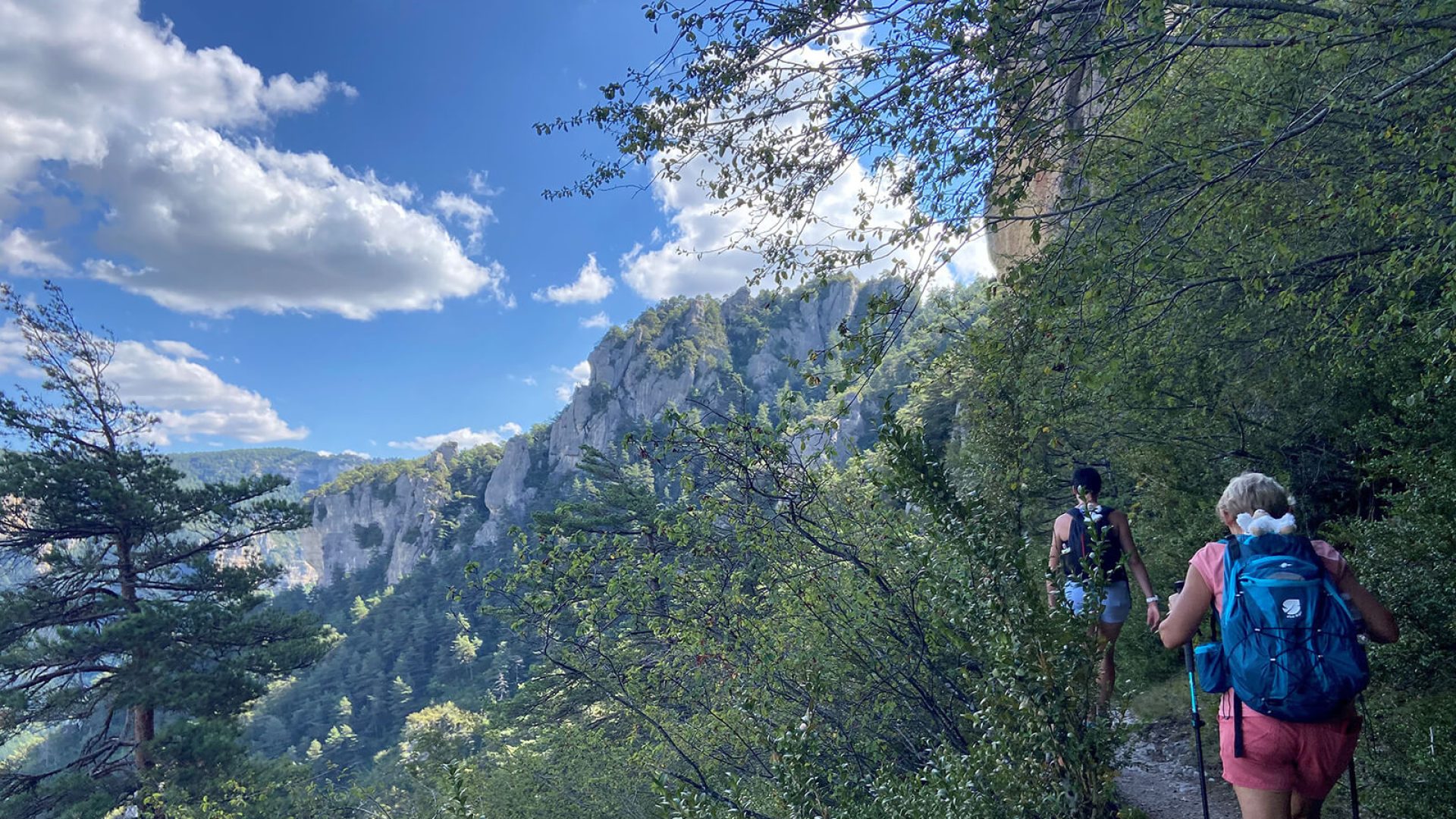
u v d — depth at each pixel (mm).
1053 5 3301
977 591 2309
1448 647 3371
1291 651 2150
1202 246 4699
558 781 8805
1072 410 5453
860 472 4219
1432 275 4312
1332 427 5402
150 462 22031
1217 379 5809
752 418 4492
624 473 18516
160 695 18500
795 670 4207
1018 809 2191
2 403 20438
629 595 4855
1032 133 3426
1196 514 6055
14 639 19219
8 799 18344
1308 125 3592
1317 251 4727
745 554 4805
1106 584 2293
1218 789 4297
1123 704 2309
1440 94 3846
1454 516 3477
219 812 15234
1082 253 3615
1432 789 2973
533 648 5367
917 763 4086
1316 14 3344
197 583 22094
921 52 3400
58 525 20562
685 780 3988
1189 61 4930
